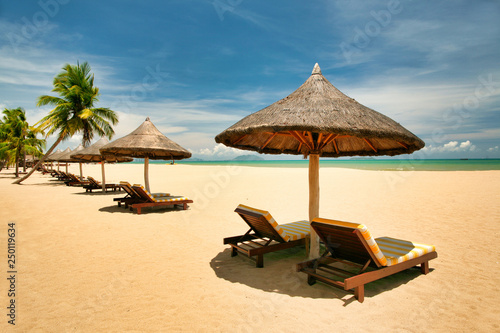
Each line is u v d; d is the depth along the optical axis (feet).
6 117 95.45
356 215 25.89
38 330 8.73
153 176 85.81
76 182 61.16
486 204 28.66
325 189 42.91
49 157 80.38
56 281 12.41
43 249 16.88
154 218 26.00
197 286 11.94
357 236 10.28
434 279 12.44
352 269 13.83
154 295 11.10
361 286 10.53
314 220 11.93
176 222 24.40
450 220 22.94
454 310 9.86
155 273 13.34
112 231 21.26
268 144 18.74
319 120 11.03
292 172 84.12
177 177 78.84
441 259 14.80
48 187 56.95
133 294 11.19
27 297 10.91
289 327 8.89
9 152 91.30
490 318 9.33
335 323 9.10
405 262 11.87
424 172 76.43
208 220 25.21
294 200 35.45
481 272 13.11
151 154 33.47
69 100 60.03
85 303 10.46
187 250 16.89
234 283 12.25
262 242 18.67
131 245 17.79
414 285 11.87
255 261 15.08
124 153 34.47
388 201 32.40
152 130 33.58
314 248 14.43
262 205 32.45
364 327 8.87
